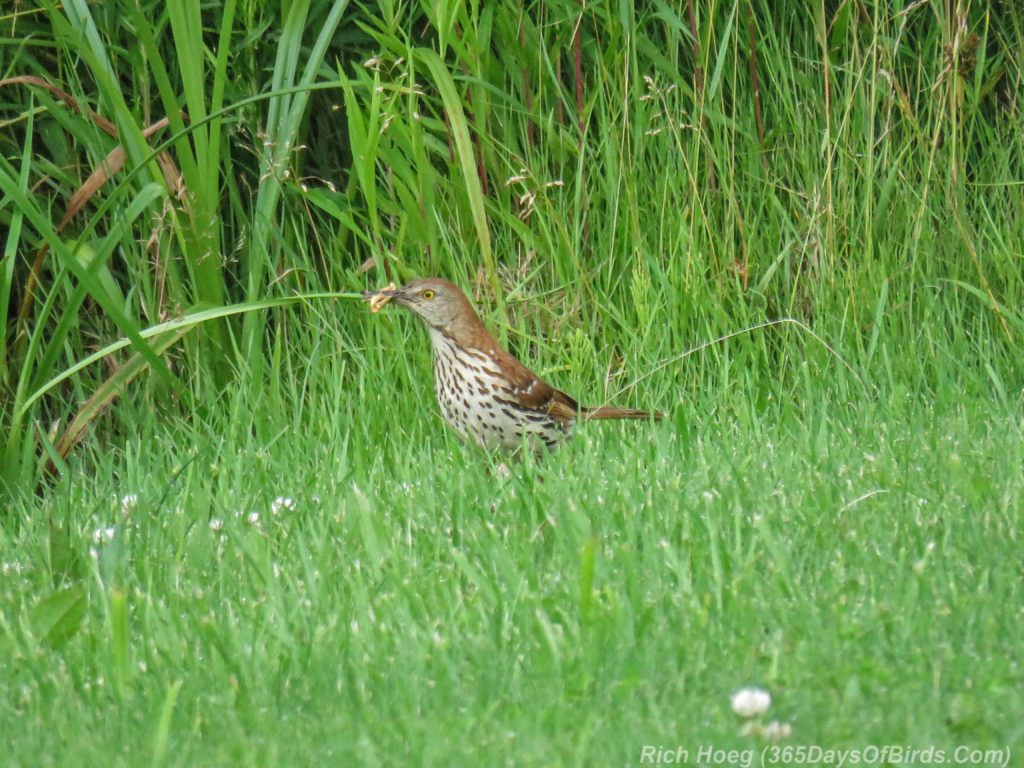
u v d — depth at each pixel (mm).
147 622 6719
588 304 11688
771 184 12141
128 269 11227
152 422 10750
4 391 10867
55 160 11812
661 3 11844
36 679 6230
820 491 8258
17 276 11992
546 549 7703
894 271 12148
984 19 13719
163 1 11766
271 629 6582
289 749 5359
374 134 10453
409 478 9234
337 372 10789
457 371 9828
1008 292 12258
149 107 11719
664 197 11820
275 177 10953
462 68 11977
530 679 5965
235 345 10852
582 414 10086
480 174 11859
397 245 11055
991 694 5543
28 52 11875
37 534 8695
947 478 8375
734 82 12195
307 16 11891
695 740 5262
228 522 8055
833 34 12352
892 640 6125
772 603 6582
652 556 7230
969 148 12945
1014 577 6789
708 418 10219
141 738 5621
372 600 6969
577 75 12062
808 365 11367
